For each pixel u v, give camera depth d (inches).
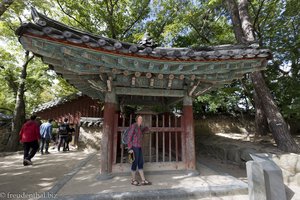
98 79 168.1
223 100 404.5
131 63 146.9
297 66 331.0
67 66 138.6
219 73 177.2
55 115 495.8
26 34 107.3
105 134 171.8
